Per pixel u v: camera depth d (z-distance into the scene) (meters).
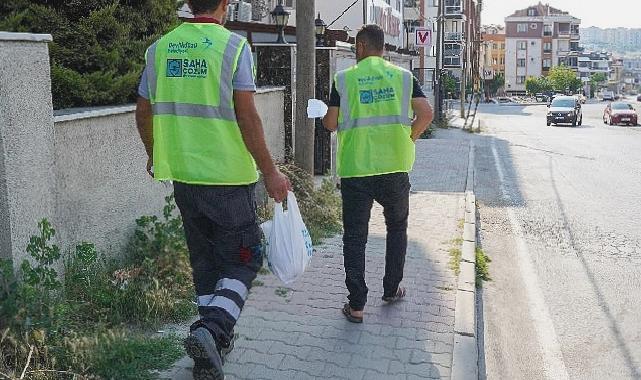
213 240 3.85
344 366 4.44
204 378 3.54
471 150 21.20
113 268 5.40
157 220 6.08
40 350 3.82
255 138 3.65
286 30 12.86
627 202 12.41
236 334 4.79
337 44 11.80
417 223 9.16
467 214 9.86
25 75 4.20
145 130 3.94
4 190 4.06
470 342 4.91
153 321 4.83
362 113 5.04
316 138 11.03
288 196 4.14
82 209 5.15
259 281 6.11
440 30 35.34
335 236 7.93
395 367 4.46
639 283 7.28
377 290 6.04
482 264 7.69
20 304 3.92
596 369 5.09
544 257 8.38
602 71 179.88
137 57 6.52
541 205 12.09
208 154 3.65
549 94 117.44
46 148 4.42
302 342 4.80
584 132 34.41
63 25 5.92
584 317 6.22
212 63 3.60
